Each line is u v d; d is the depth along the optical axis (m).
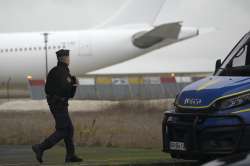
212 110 28.67
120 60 135.12
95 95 132.62
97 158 37.00
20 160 36.56
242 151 27.98
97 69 135.50
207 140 28.55
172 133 29.92
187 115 29.14
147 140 47.06
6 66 135.00
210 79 30.73
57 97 34.03
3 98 140.75
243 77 30.00
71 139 34.75
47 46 134.38
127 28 139.00
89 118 73.38
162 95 135.00
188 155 29.55
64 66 34.28
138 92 134.38
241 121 28.05
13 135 51.12
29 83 135.50
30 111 89.62
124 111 85.69
